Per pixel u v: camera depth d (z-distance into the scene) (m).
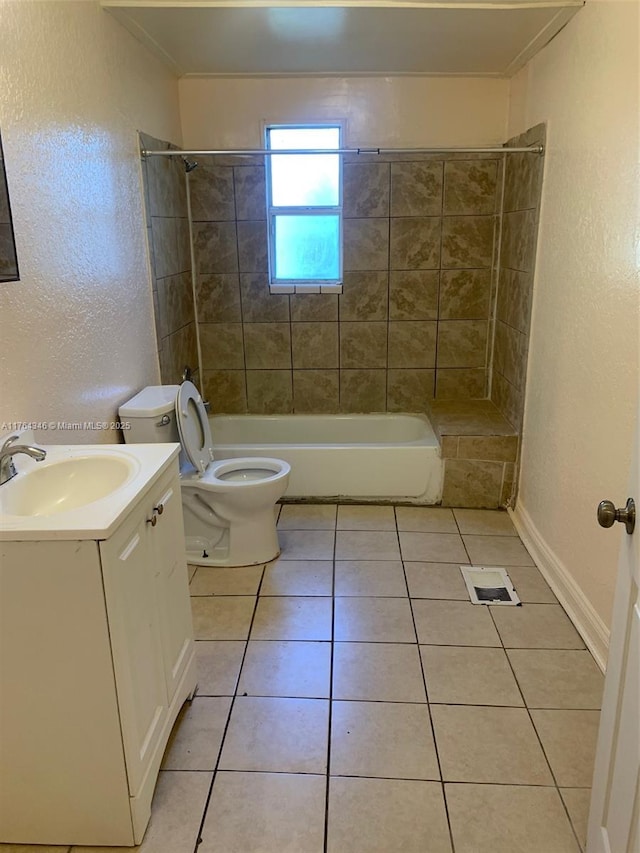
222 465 2.84
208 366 3.86
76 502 1.69
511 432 3.22
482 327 3.72
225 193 3.55
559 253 2.52
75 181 2.07
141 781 1.48
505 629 2.28
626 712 1.18
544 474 2.72
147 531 1.53
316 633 2.27
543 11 2.32
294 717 1.87
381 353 3.79
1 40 1.63
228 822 1.54
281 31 2.60
